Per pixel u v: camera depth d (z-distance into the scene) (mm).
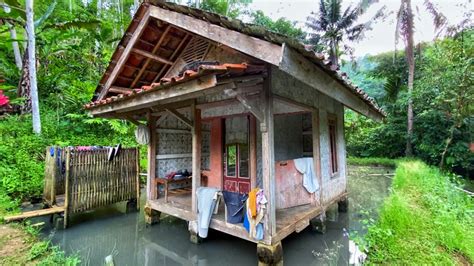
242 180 4871
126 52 4422
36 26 7941
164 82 2947
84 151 4910
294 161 4434
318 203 4480
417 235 3551
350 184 8953
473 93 8102
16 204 5176
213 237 4227
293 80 4004
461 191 5781
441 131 10227
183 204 4641
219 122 5246
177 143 5820
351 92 4023
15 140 6797
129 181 5652
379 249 3270
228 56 4301
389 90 13781
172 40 4645
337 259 3572
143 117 5754
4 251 3387
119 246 4082
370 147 14617
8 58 9836
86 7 14305
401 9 11969
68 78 9969
